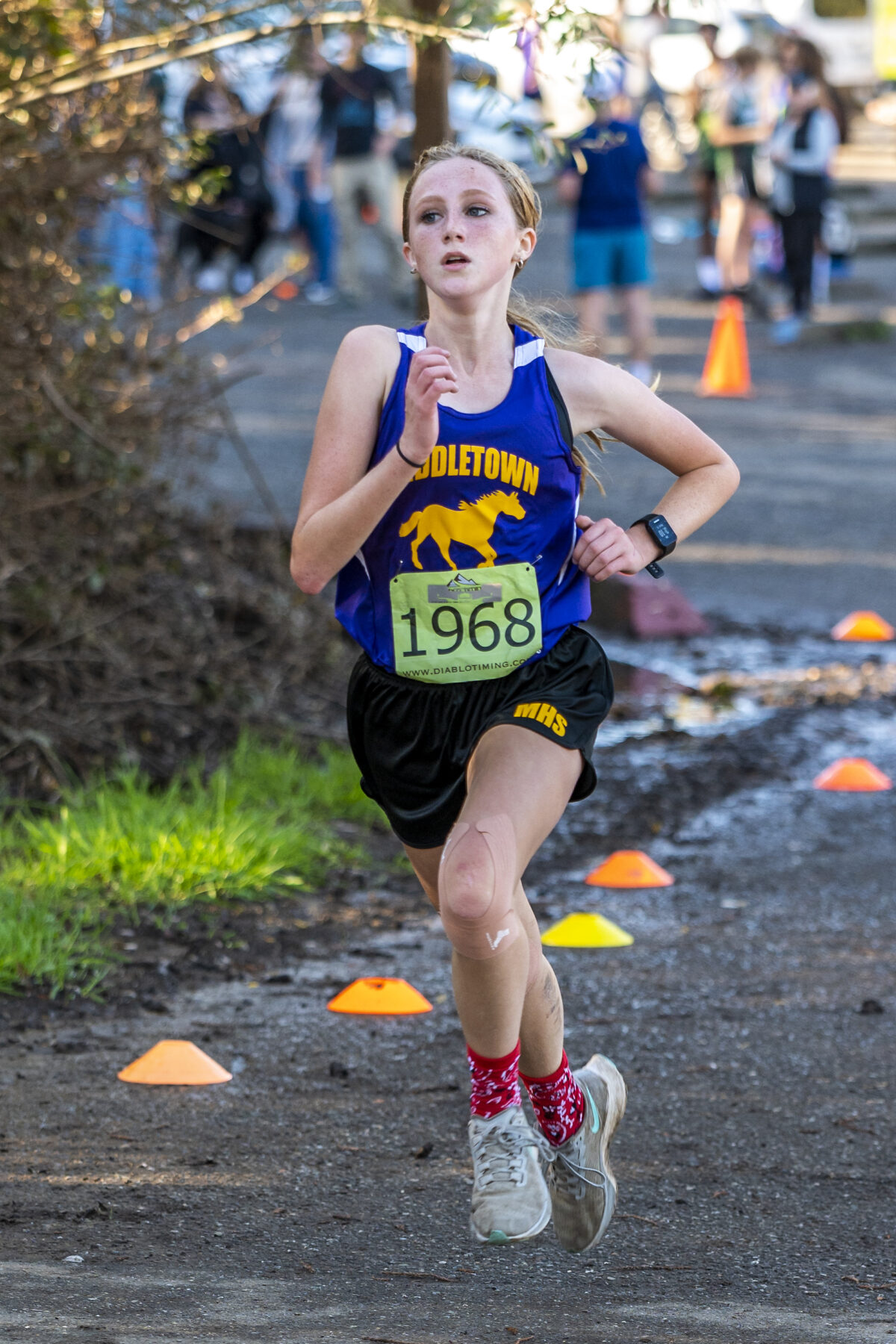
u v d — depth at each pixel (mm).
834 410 47094
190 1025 14039
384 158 57750
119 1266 9805
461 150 9445
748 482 38594
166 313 23828
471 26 16406
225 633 22188
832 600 30047
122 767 19359
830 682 25750
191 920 16188
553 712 9219
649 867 17984
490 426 9281
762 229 69125
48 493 20578
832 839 19375
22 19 18328
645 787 20984
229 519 23641
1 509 19422
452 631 9453
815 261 63500
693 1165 11547
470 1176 11383
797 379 51812
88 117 19766
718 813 20219
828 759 22297
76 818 17734
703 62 85375
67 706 19875
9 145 19016
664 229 86938
